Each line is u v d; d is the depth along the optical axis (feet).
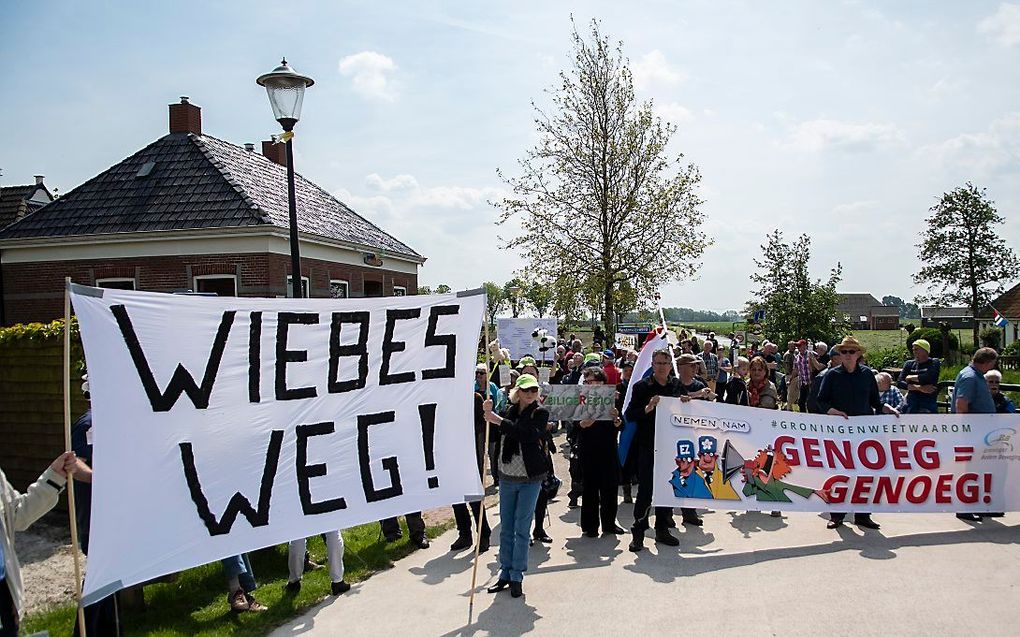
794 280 82.12
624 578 20.44
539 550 23.63
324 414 18.12
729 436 24.08
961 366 86.63
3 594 11.98
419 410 19.38
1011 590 18.35
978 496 24.72
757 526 25.45
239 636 17.33
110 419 15.05
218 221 56.49
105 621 15.71
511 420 20.57
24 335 29.22
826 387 25.41
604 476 24.98
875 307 345.51
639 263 78.28
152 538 15.39
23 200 92.73
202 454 16.29
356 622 18.15
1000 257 113.80
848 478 24.54
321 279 65.57
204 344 16.58
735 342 69.46
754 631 16.46
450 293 20.15
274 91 27.78
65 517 28.66
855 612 17.22
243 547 16.61
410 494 18.95
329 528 17.81
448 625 17.69
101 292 15.19
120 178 63.26
